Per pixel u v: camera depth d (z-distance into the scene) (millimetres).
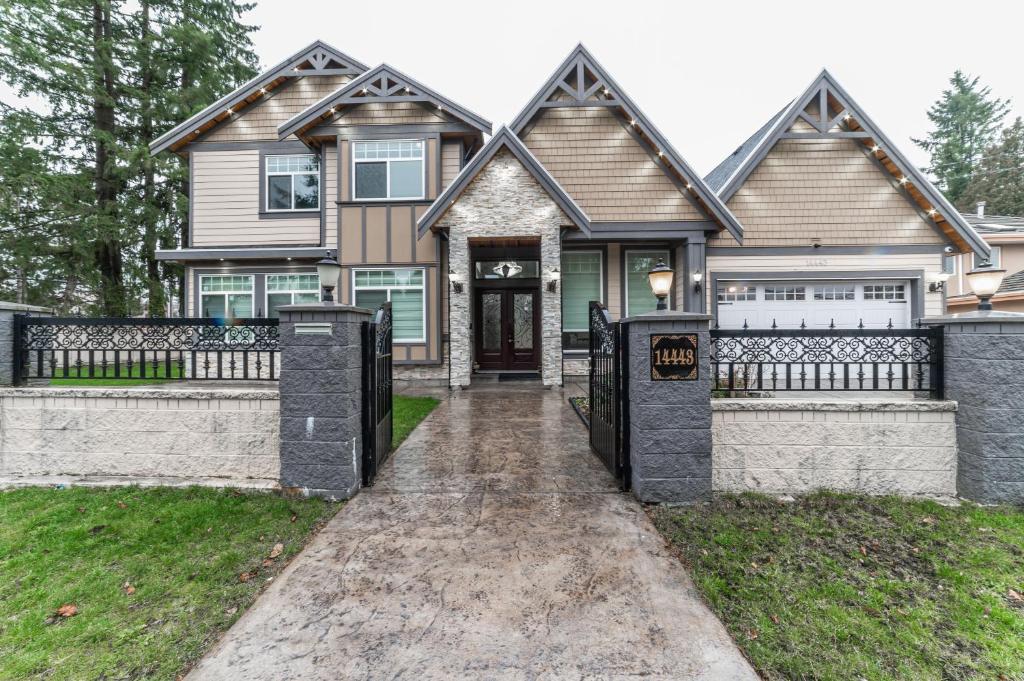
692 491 3586
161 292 17406
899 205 9711
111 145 15406
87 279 16422
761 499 3682
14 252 15227
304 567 2701
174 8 17500
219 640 2109
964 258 16109
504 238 9102
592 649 2023
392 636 2115
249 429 4062
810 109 9938
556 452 4824
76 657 2018
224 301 10961
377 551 2873
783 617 2270
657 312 3721
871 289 9906
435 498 3684
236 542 3033
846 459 3857
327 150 10625
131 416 4156
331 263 3930
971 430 3689
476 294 11391
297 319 3742
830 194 9773
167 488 3889
